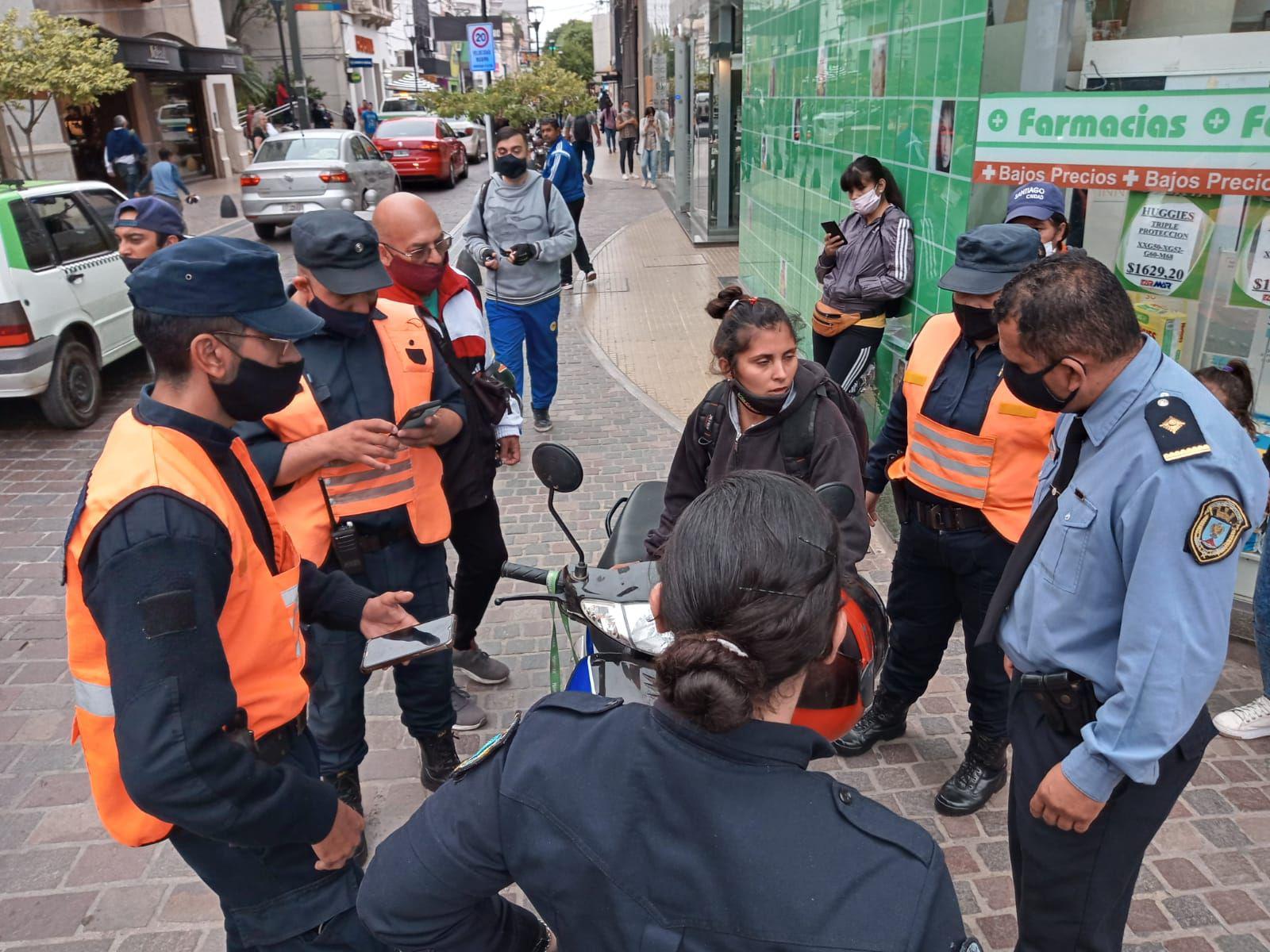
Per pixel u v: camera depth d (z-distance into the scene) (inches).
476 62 502.3
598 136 1491.1
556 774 45.8
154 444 64.3
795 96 293.3
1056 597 75.2
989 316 105.8
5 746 143.8
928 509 118.5
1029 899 82.8
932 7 180.9
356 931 76.4
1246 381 132.4
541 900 45.8
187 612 60.6
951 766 135.0
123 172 728.3
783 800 42.5
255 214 591.8
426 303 137.4
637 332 377.1
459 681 157.5
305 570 87.7
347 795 117.6
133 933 110.0
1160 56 153.9
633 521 137.6
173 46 912.3
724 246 545.6
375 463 102.0
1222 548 65.2
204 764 60.4
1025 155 157.6
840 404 113.1
